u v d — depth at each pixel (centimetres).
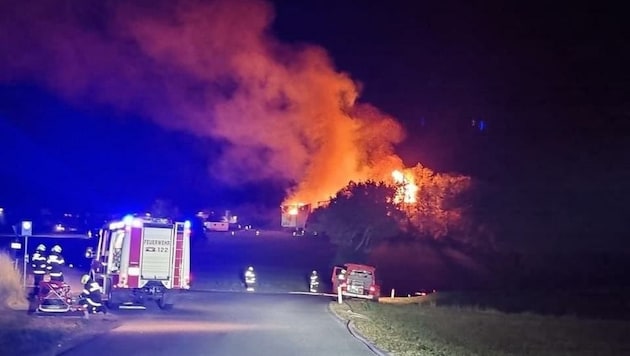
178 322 2248
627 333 2967
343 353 1617
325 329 2133
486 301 4484
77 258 3791
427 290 5300
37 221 5481
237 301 3297
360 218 6675
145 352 1552
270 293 4103
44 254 2395
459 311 3700
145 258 2598
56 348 1590
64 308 2222
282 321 2373
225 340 1803
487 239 6838
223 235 7638
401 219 6962
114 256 2605
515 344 2455
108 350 1573
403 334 2173
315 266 5856
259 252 6400
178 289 2627
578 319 3606
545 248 6506
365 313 2909
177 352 1564
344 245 6606
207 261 5791
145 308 2606
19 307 2298
